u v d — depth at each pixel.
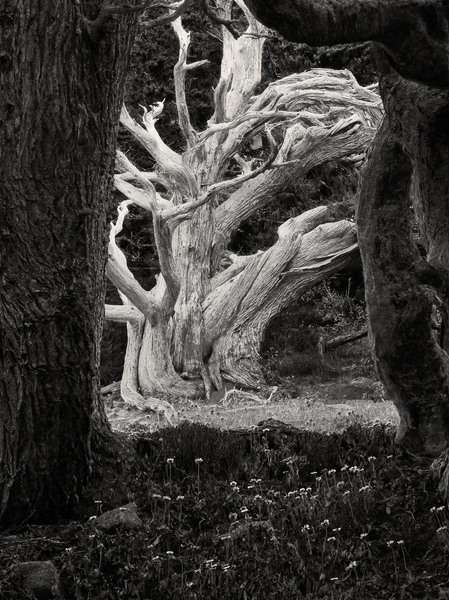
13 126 6.77
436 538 6.54
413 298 7.99
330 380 25.52
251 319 25.53
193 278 25.52
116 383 25.75
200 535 7.00
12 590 6.15
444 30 6.12
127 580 6.31
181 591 6.13
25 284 6.95
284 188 27.20
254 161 28.56
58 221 6.93
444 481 7.07
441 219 7.63
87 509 7.48
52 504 7.41
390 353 8.13
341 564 6.47
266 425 9.30
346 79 26.52
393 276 8.02
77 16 6.74
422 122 7.39
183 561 6.55
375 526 6.90
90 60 6.86
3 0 6.70
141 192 24.58
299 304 29.55
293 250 25.69
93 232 7.19
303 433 9.05
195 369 24.91
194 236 25.66
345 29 5.54
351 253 25.98
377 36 5.78
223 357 25.19
